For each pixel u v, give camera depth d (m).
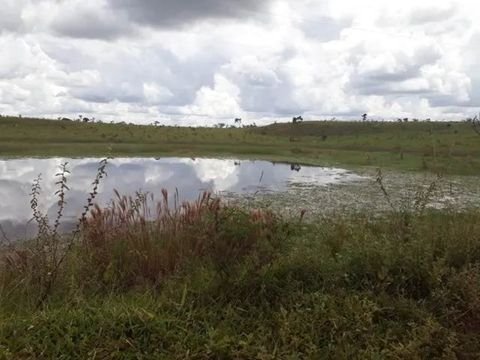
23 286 4.95
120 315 4.14
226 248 5.41
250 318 4.38
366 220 8.23
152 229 6.12
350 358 3.89
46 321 4.05
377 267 5.07
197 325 4.19
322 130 88.56
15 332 3.87
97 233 5.94
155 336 3.98
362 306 4.39
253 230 5.59
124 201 7.07
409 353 3.83
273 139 63.06
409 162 32.12
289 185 20.52
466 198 16.17
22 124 66.44
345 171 27.98
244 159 37.19
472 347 4.02
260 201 14.99
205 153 41.12
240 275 4.86
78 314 4.16
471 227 6.09
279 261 5.17
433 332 4.11
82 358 3.71
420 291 4.88
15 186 18.95
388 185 20.17
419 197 7.76
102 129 64.38
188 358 3.75
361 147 47.59
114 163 31.20
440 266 4.89
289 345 3.95
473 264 5.17
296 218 10.25
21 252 5.74
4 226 11.80
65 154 35.38
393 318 4.47
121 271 5.43
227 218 5.63
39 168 26.23
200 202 6.49
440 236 5.76
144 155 38.06
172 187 19.95
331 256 5.58
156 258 5.53
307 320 4.26
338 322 4.21
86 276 5.27
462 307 4.57
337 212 12.62
